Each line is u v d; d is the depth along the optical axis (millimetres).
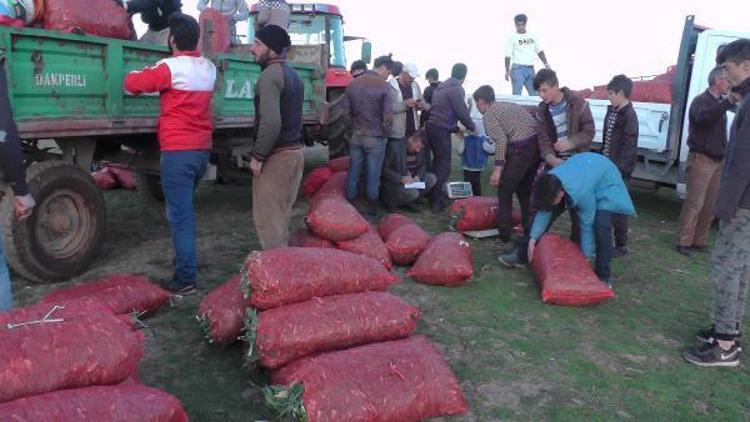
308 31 9570
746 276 3826
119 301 3803
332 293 3391
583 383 3557
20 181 2982
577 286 4539
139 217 6703
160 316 4129
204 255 5496
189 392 3230
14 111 3824
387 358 2949
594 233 4820
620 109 5789
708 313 4758
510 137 5816
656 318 4602
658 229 7336
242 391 3266
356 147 6707
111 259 5250
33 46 3916
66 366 2244
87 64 4367
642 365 3828
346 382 2758
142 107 4961
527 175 6023
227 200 7754
